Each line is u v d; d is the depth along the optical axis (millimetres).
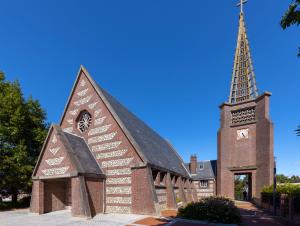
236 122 37000
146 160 18359
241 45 42312
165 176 22359
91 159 20406
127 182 18984
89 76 23328
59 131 19875
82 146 20984
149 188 17703
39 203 19203
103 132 21297
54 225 14312
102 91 23781
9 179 23891
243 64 41188
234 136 36688
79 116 23562
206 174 43406
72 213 17125
